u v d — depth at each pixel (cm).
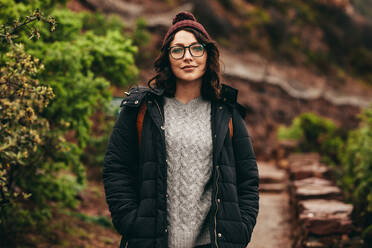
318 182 660
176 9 2130
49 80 391
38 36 237
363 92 2989
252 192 207
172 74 212
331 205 505
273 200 877
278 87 2398
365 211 493
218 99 210
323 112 2530
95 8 1645
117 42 497
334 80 2905
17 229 402
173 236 192
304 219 456
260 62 2492
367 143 614
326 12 3697
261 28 2780
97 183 797
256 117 2205
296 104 2425
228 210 196
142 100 204
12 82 238
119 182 198
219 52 212
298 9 3338
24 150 246
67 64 399
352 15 4009
